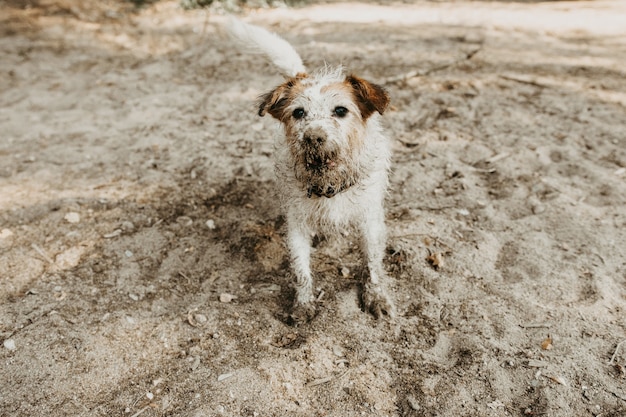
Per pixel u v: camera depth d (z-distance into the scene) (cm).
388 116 136
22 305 82
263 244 95
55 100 156
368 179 79
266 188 111
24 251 94
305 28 210
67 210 105
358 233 86
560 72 160
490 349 73
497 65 166
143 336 77
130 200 108
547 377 69
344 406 67
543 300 81
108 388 70
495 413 65
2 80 171
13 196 110
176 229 100
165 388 70
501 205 102
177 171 118
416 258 90
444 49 180
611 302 79
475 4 252
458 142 124
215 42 198
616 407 65
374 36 196
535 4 249
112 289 86
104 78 171
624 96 142
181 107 149
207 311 82
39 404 68
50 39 204
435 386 69
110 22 223
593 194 104
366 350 74
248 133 133
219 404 67
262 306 83
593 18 214
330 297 84
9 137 135
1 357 73
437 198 105
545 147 119
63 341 76
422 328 78
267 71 170
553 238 93
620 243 90
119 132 136
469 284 84
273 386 70
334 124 71
